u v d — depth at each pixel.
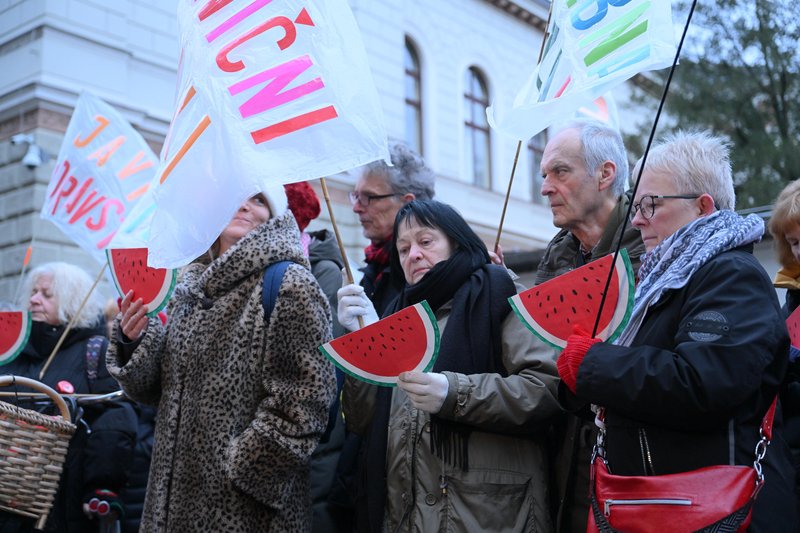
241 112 2.46
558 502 2.57
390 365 2.35
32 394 3.21
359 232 13.25
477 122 17.52
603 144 2.79
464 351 2.53
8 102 10.66
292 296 2.58
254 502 2.48
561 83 2.62
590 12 2.58
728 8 11.61
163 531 2.50
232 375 2.54
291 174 2.41
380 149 2.43
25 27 10.66
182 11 2.68
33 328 3.67
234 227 2.85
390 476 2.51
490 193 17.05
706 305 1.96
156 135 11.49
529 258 5.28
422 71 16.25
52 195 4.26
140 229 3.70
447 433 2.41
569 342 2.07
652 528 1.88
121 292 2.81
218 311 2.63
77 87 10.68
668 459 1.97
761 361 1.87
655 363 1.92
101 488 3.39
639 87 15.54
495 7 18.19
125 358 2.80
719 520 1.83
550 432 2.65
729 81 11.52
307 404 2.50
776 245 2.77
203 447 2.51
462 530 2.35
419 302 2.53
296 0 2.51
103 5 11.09
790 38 11.41
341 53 2.49
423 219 2.72
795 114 11.27
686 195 2.19
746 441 1.95
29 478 2.90
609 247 2.73
